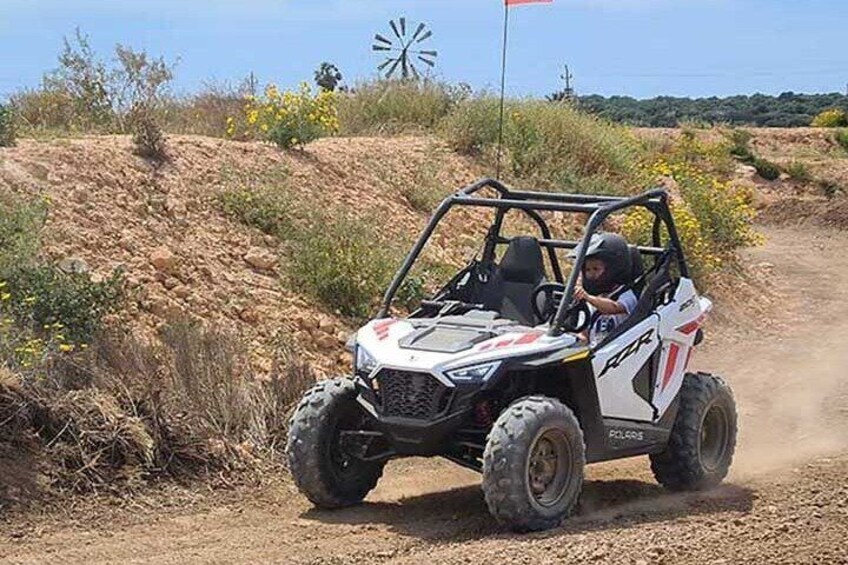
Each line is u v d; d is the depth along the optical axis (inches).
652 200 431.2
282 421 464.8
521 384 385.7
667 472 431.8
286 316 549.6
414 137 882.8
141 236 547.8
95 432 407.2
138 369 438.6
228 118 778.2
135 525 374.9
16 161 550.0
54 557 339.9
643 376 415.5
